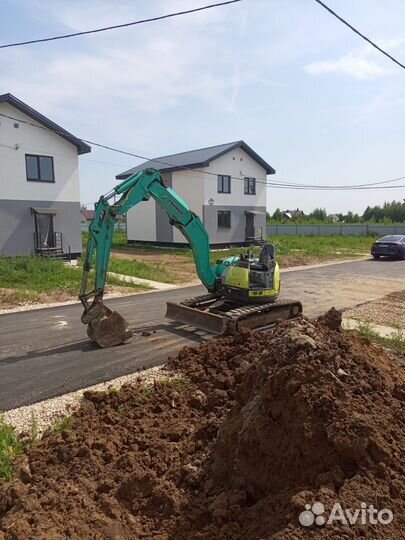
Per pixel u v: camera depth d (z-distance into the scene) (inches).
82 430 199.2
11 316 429.4
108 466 172.7
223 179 1243.8
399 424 151.0
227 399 221.3
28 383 257.8
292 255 1045.8
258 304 374.3
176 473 164.2
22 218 839.1
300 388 149.7
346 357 174.9
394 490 127.4
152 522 144.7
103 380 261.7
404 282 650.8
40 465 176.4
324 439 140.2
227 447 161.0
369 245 1366.9
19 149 823.1
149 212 1321.4
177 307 382.6
